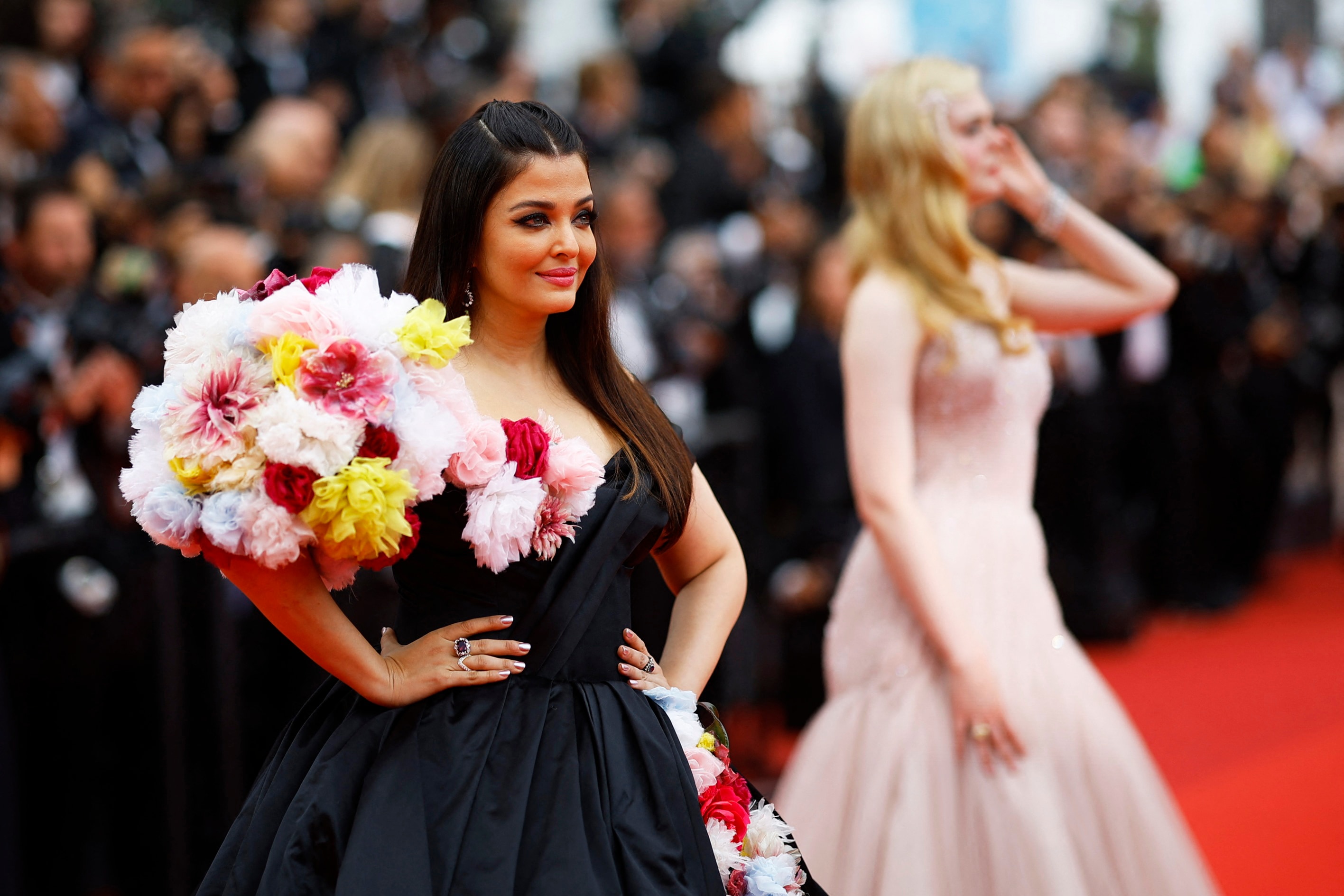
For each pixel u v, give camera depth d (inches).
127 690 502.0
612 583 293.7
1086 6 1441.9
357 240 552.1
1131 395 978.1
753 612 673.0
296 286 270.4
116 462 513.7
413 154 624.7
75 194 548.1
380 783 265.0
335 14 965.2
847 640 435.8
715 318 779.4
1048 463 882.8
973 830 401.4
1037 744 405.7
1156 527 997.2
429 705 275.9
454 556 281.0
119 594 501.0
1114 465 986.1
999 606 418.6
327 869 261.7
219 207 601.0
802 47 1291.8
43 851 495.5
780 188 1047.6
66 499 503.5
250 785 525.0
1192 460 987.3
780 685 712.4
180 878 500.1
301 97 890.7
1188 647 917.2
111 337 523.8
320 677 538.9
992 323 428.1
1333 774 669.9
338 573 276.1
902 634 421.1
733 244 916.6
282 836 265.3
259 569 263.7
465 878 259.1
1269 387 1007.6
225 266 527.5
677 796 281.6
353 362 262.4
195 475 258.7
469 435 273.0
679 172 1000.9
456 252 291.4
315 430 254.1
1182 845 413.7
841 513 745.6
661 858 271.3
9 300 506.6
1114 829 408.2
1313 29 1643.7
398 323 271.4
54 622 490.6
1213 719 764.6
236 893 267.3
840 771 422.9
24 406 491.8
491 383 295.9
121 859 503.8
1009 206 900.6
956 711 403.5
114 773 501.4
